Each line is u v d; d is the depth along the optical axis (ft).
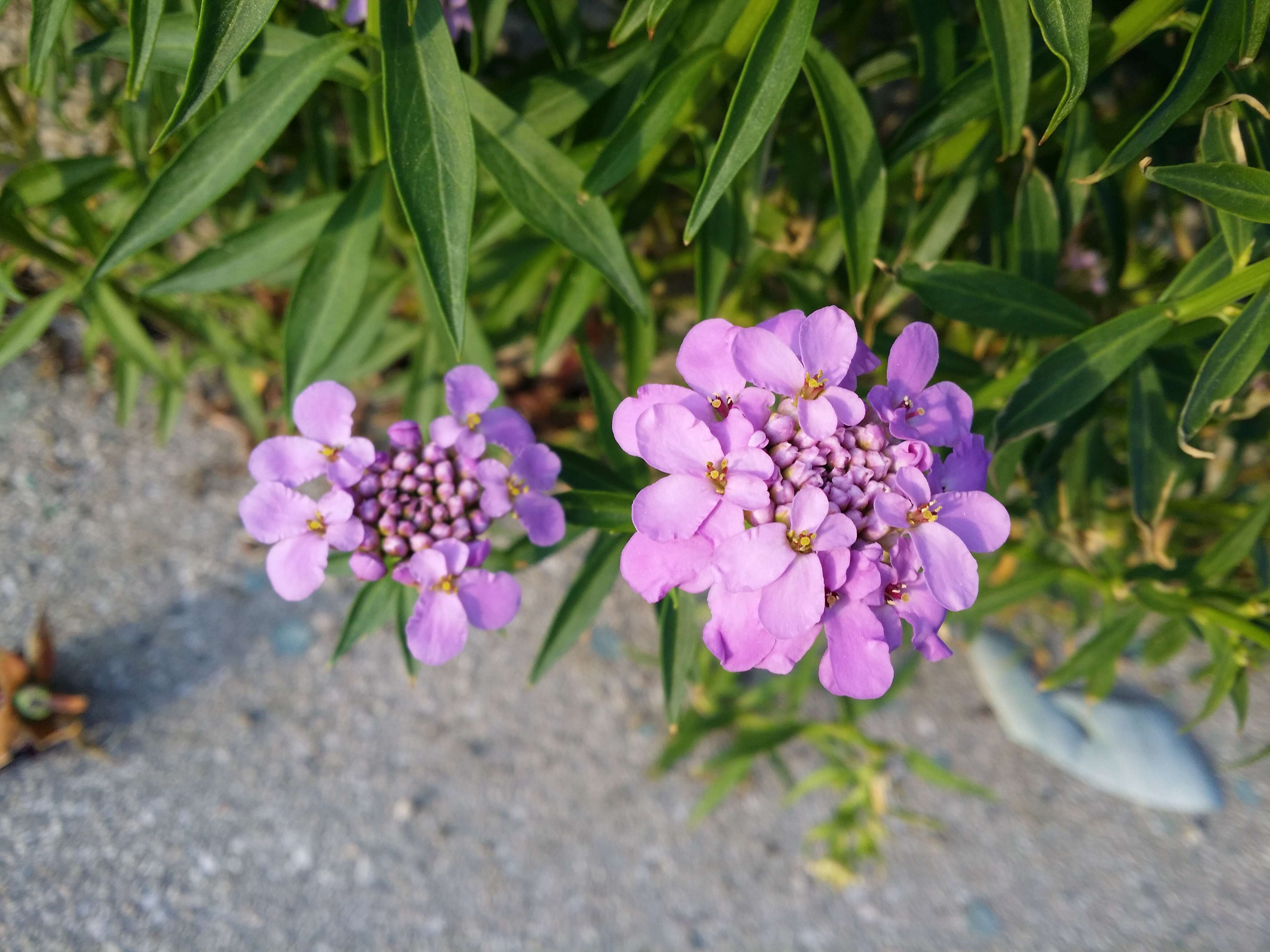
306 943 0.67
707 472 0.35
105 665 0.70
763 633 0.34
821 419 0.35
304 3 0.52
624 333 0.59
